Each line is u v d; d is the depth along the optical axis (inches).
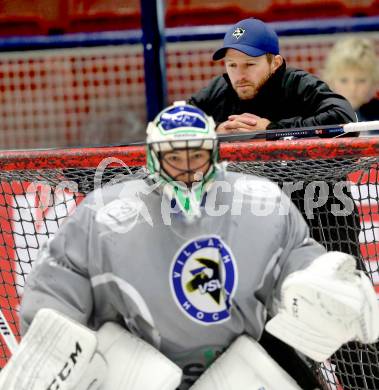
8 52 895.1
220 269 311.7
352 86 661.9
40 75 900.0
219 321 314.7
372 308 301.6
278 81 480.1
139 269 309.6
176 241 310.5
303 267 315.9
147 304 311.4
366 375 445.4
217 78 512.1
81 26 884.0
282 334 304.3
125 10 877.2
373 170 440.1
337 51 667.4
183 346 319.6
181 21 882.1
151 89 755.4
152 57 750.5
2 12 880.3
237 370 316.2
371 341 307.4
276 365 319.6
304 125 452.8
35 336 302.2
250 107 488.4
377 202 414.0
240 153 394.6
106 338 322.0
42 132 906.1
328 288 291.7
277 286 322.7
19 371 300.4
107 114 899.4
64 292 314.7
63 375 297.6
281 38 869.8
